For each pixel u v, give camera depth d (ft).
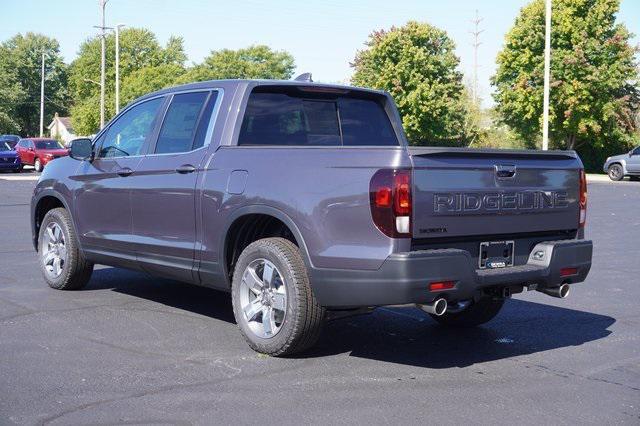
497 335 20.35
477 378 16.25
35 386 15.02
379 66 183.73
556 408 14.39
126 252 21.75
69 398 14.35
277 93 19.86
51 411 13.62
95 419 13.25
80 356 17.20
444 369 16.90
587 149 159.63
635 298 26.04
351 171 15.83
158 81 281.54
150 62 335.67
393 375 16.34
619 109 149.38
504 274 16.44
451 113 179.63
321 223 16.11
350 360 17.47
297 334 16.72
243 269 17.80
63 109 364.79
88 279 24.82
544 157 17.89
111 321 20.65
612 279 30.04
